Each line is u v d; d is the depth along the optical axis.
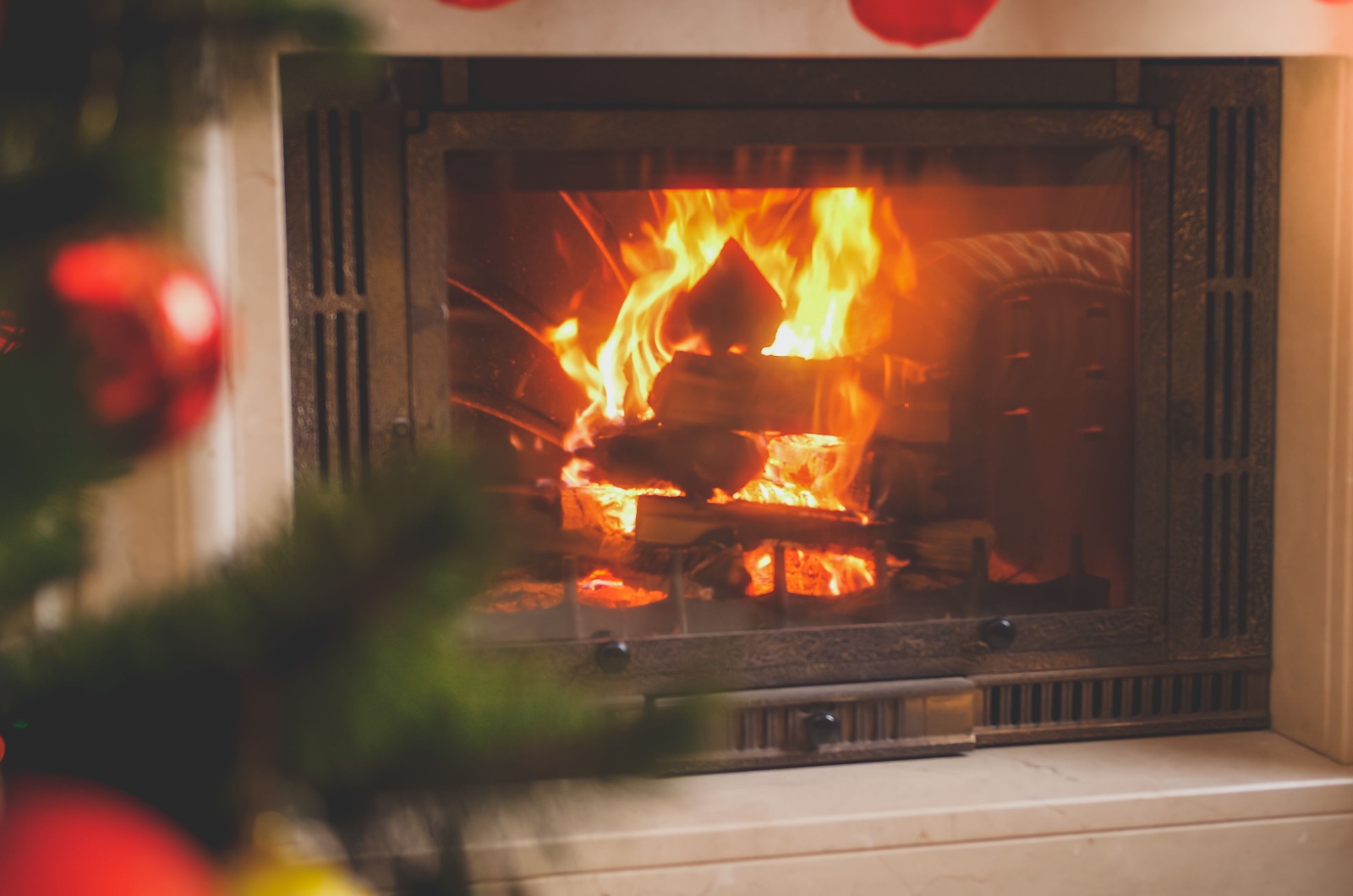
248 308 1.29
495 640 1.43
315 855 0.32
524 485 1.46
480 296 1.43
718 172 1.43
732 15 1.31
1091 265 1.51
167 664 0.30
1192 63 1.48
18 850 0.24
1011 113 1.45
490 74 1.38
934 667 1.51
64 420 0.30
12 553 0.32
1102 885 1.38
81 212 0.35
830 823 1.32
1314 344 1.48
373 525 0.30
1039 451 1.53
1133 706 1.56
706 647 1.45
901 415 1.52
